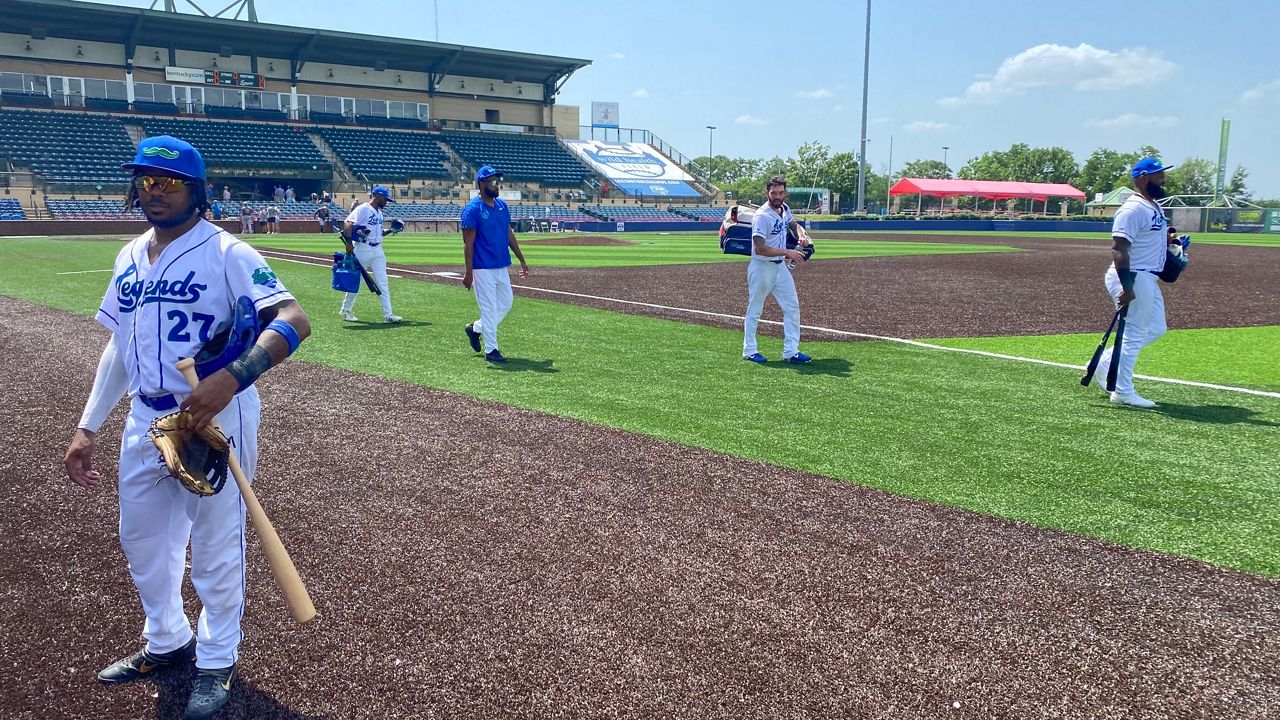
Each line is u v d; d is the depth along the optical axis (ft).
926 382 25.52
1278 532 13.94
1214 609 11.39
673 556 12.92
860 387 24.76
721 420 20.81
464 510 14.75
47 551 13.16
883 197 420.77
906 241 126.82
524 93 198.80
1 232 113.19
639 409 21.89
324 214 119.44
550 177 184.44
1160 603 11.53
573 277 60.08
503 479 16.34
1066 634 10.71
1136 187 22.20
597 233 154.71
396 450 18.16
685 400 22.94
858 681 9.64
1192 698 9.39
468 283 27.45
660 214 187.93
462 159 178.60
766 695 9.37
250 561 12.69
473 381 25.11
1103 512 14.79
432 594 11.69
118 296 9.07
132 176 8.79
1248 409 22.31
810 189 281.54
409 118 183.62
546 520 14.32
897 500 15.31
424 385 24.50
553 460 17.52
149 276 8.80
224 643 9.19
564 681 9.64
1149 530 14.01
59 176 131.64
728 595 11.68
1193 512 14.80
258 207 141.79
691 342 32.76
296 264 66.08
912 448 18.52
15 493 15.62
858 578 12.22
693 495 15.52
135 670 9.84
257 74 162.40
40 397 22.91
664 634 10.65
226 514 9.06
